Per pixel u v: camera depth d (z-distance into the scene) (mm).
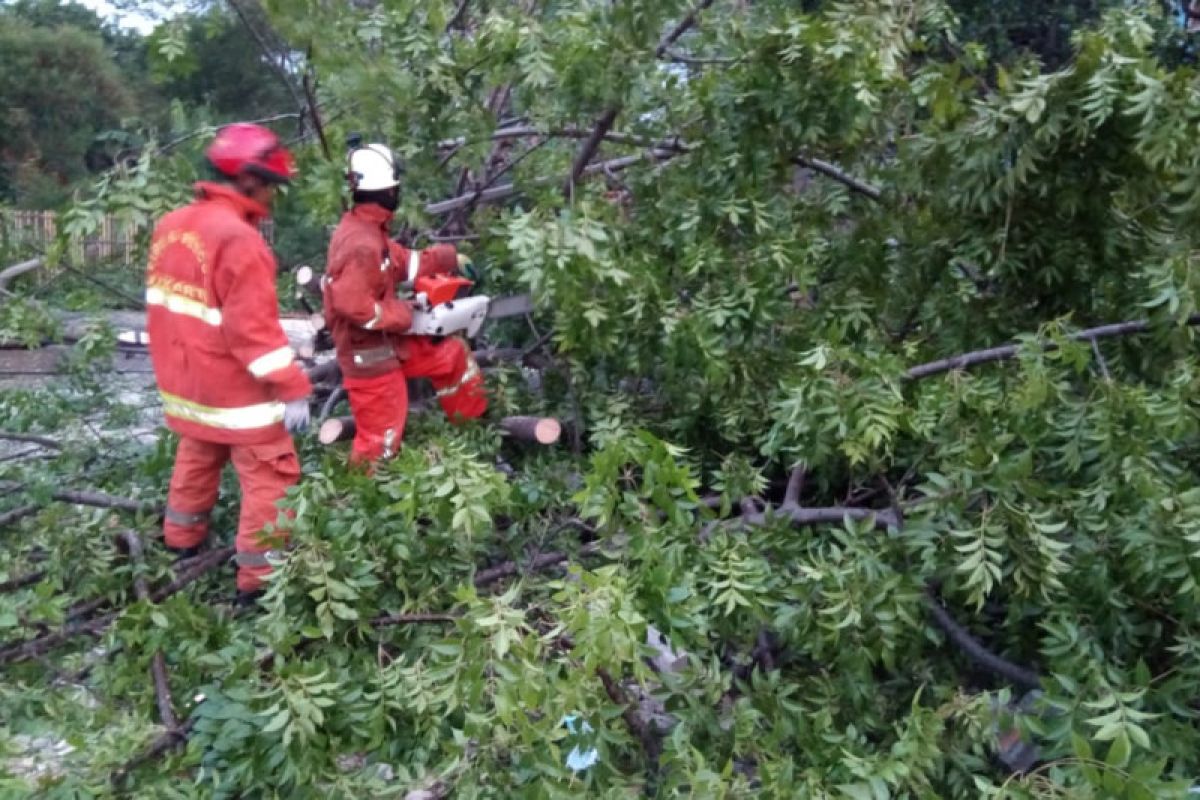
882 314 4141
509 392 4117
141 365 7262
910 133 4379
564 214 3275
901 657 3029
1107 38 3615
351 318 3410
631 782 2510
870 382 3012
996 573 2652
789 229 3986
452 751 2361
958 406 3111
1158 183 3727
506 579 3277
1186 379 3023
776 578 2912
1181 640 2717
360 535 2844
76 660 3041
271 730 2377
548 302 3588
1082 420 3113
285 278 5410
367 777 2508
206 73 19344
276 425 3217
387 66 3516
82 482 4141
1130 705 2531
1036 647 3092
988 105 3652
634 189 4332
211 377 3133
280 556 2906
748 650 2973
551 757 2305
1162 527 2723
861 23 3889
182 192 3662
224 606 3191
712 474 3764
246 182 3180
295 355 4297
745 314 3555
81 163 23203
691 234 3795
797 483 3691
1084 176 3699
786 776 2359
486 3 4539
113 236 4402
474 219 4941
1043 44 10219
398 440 3619
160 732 2664
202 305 3092
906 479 3482
